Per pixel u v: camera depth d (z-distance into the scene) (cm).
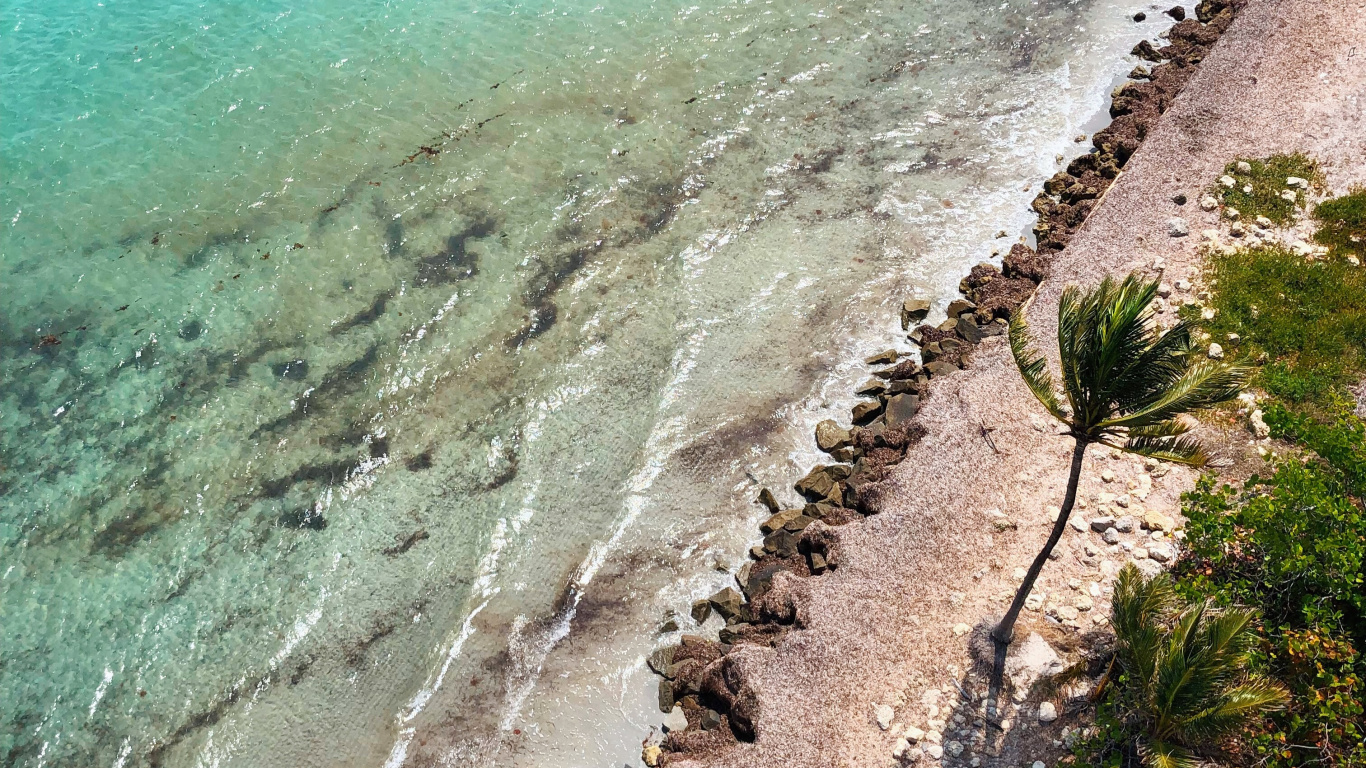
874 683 1673
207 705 1877
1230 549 1648
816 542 1933
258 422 2269
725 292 2478
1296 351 2055
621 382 2314
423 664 1906
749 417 2234
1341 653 1445
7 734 1850
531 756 1770
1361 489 1558
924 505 1906
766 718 1662
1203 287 2205
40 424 2280
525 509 2109
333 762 1797
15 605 2006
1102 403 1262
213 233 2625
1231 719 1284
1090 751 1493
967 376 2144
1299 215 2333
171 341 2419
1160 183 2459
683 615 1936
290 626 1966
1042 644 1653
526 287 2506
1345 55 2706
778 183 2733
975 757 1558
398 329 2422
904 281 2466
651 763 1712
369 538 2084
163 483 2178
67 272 2552
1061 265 2328
